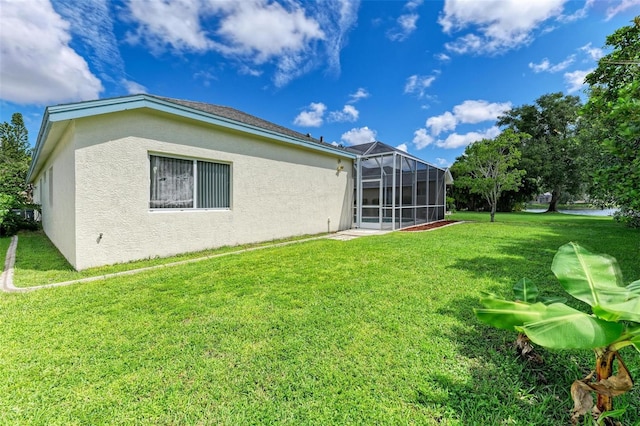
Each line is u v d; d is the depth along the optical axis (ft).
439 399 6.03
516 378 6.68
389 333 8.84
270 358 7.58
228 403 5.98
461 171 61.93
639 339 4.31
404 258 19.04
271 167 28.40
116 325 9.55
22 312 10.60
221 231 23.95
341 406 5.85
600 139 21.79
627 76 15.78
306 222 32.76
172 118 20.63
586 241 26.04
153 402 6.02
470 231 35.04
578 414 5.09
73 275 15.65
